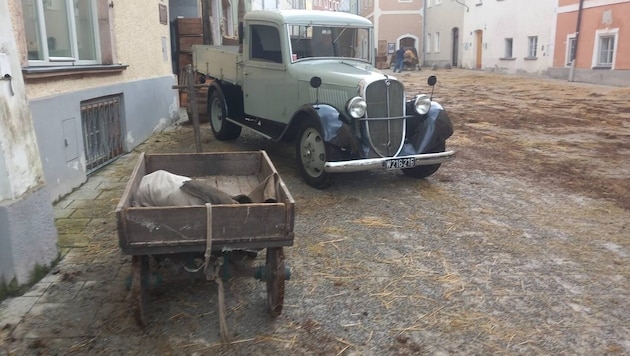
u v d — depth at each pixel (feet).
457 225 18.01
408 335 11.57
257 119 27.81
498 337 11.51
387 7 139.64
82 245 15.71
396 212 19.22
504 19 96.43
